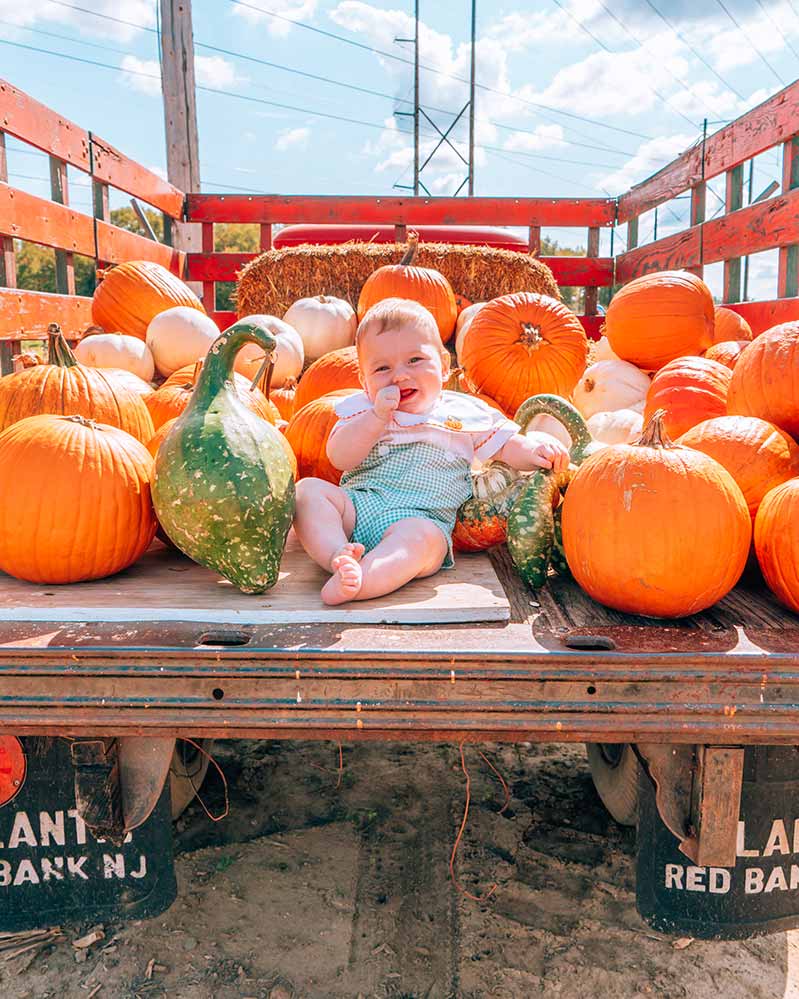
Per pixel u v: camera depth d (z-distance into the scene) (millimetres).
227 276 7246
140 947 2139
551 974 2059
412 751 3297
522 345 3982
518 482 2479
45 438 2117
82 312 5227
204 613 1839
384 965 2082
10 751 1779
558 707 1606
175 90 11469
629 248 7426
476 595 2021
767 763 1749
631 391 4473
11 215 4219
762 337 2686
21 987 1997
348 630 1746
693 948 2162
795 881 1816
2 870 1844
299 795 2932
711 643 1692
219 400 2096
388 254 5750
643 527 1834
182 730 1635
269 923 2234
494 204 7367
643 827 1858
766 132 4750
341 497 2344
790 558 1881
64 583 2123
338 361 3682
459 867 2500
